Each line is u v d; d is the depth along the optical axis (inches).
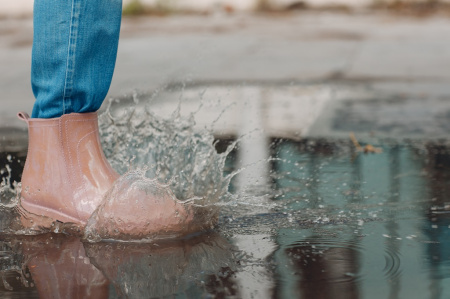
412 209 62.7
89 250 51.8
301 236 54.1
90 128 59.2
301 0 659.4
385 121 124.8
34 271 46.6
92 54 57.2
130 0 578.6
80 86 57.4
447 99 154.9
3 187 67.6
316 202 66.2
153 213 53.9
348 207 64.0
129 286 43.0
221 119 127.2
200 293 41.3
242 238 54.0
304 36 363.3
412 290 41.1
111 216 53.9
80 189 57.6
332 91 172.4
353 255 48.6
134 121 80.5
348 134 110.8
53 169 57.9
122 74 195.6
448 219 58.7
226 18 552.4
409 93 166.9
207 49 283.9
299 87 179.8
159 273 45.6
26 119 59.6
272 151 96.1
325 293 40.8
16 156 93.4
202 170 62.6
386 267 45.5
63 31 55.7
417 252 48.9
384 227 56.4
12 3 521.3
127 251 51.3
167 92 162.4
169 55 253.4
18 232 57.7
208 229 57.1
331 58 255.9
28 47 285.6
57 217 57.4
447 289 41.1
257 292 41.2
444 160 88.0
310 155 92.9
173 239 54.4
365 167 84.1
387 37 354.6
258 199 67.7
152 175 66.5
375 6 671.1
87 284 43.6
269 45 309.7
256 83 186.1
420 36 360.5
